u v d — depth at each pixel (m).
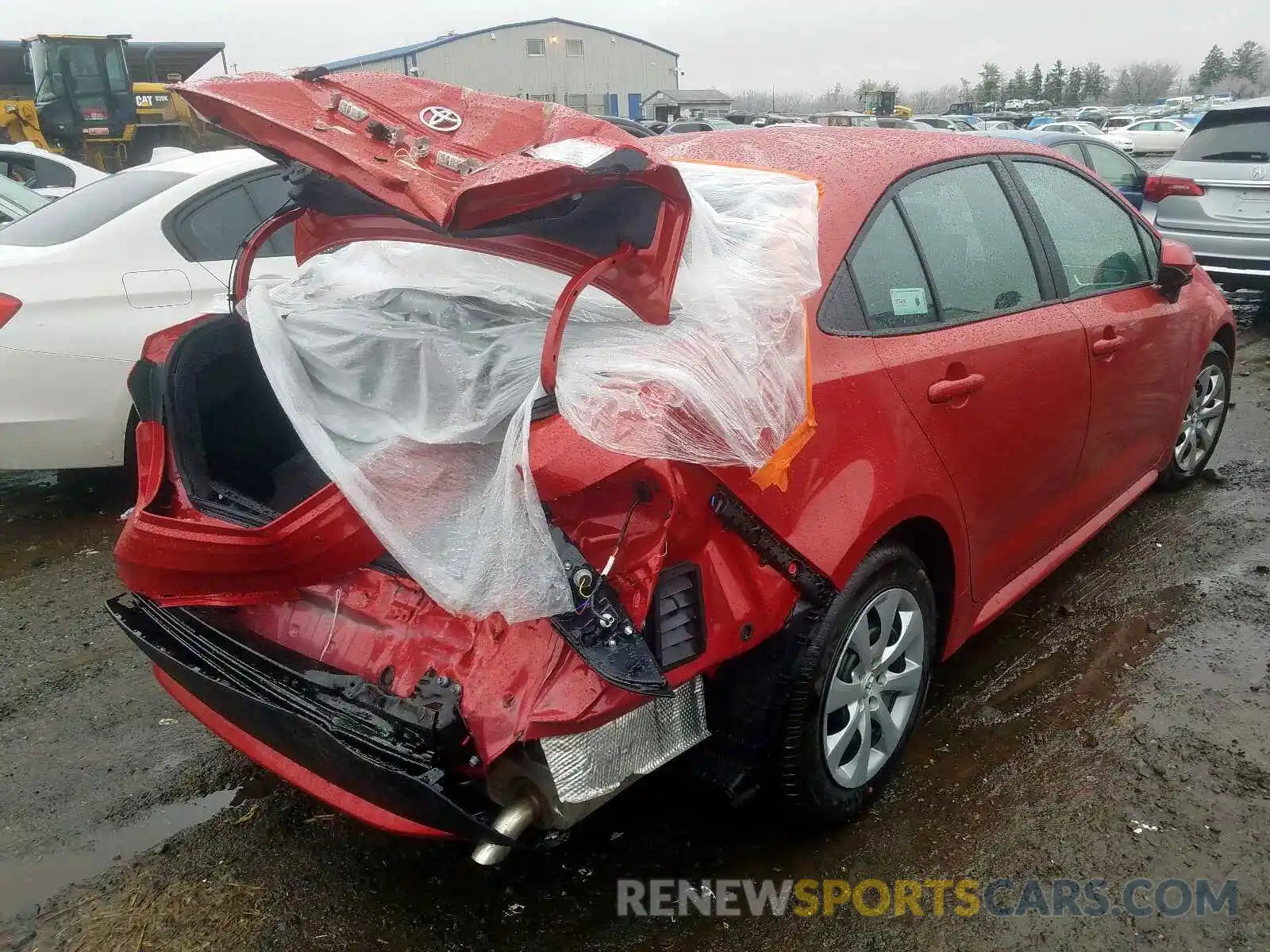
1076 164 3.50
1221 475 4.89
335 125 1.75
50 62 14.38
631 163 1.68
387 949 2.19
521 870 2.41
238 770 2.85
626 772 1.94
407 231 2.20
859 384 2.31
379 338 2.02
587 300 2.12
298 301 2.52
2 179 7.75
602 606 1.79
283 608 2.19
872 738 2.52
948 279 2.72
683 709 2.08
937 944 2.19
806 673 2.20
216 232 4.63
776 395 2.00
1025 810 2.60
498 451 1.90
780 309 2.09
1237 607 3.61
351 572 2.11
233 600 2.09
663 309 1.87
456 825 1.78
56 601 3.94
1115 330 3.32
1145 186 8.65
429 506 1.87
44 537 4.58
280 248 4.79
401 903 2.32
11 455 4.26
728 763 2.28
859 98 86.75
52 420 4.25
